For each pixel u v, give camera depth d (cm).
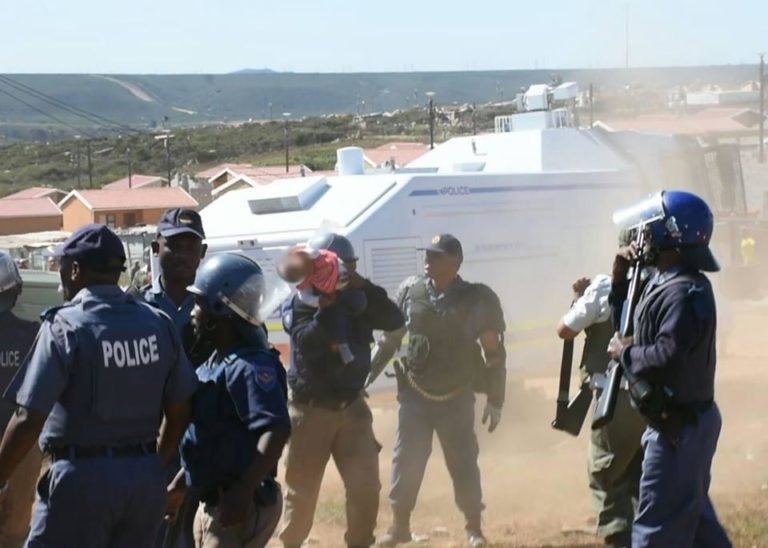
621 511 691
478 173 1249
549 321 1299
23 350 689
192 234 598
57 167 13750
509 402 1230
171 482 555
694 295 533
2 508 702
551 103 1716
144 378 479
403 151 7856
